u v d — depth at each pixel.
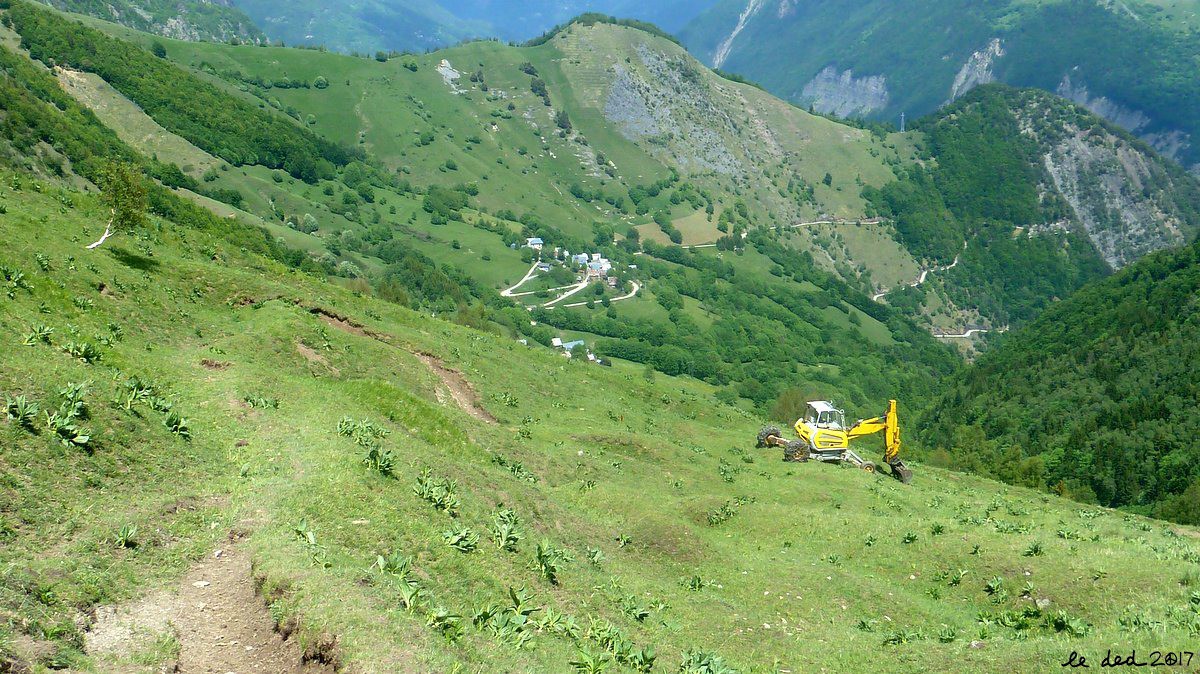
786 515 33.34
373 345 42.06
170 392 22.95
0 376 16.81
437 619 13.26
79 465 15.76
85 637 11.44
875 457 60.81
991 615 23.25
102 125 175.75
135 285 35.56
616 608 19.02
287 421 23.50
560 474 36.28
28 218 36.38
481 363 51.75
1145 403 138.12
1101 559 23.75
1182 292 173.12
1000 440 158.00
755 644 19.70
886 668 17.27
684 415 64.44
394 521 17.05
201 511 16.11
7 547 12.59
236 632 12.55
